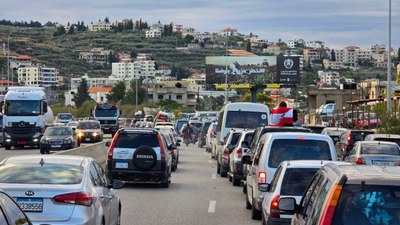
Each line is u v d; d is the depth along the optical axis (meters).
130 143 56.22
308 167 30.72
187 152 122.12
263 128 48.22
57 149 105.06
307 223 17.95
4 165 28.19
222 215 42.34
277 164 36.69
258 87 198.25
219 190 56.66
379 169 16.97
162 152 56.25
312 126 97.88
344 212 15.34
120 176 55.84
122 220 39.75
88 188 27.34
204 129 142.00
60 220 25.78
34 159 28.72
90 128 136.00
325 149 36.78
